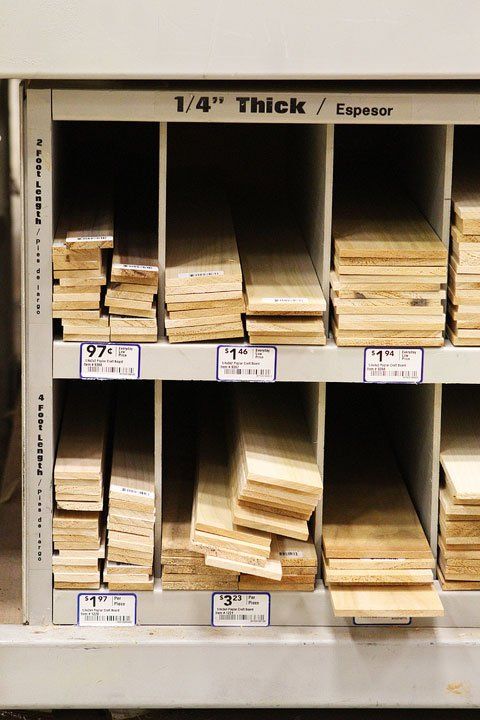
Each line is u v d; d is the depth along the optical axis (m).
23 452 1.88
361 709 2.05
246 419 2.11
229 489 2.01
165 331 1.88
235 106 1.74
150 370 1.83
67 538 1.91
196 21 1.63
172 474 2.24
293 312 1.81
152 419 2.32
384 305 1.82
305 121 1.75
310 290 1.88
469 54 1.64
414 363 1.84
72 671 1.90
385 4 1.63
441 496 1.96
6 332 3.19
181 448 2.38
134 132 2.53
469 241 1.81
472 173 2.07
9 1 1.60
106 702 1.92
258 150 2.57
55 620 1.95
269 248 2.13
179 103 1.73
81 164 2.49
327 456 2.33
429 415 1.98
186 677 1.91
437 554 2.00
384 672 1.92
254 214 2.40
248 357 1.83
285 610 1.94
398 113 1.75
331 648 1.90
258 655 1.90
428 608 1.86
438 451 1.95
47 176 1.76
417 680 1.92
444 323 1.83
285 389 2.33
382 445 2.40
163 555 1.92
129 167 2.55
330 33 1.64
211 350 1.82
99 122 2.51
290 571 1.92
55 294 1.80
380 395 2.63
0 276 3.15
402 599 1.88
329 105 1.75
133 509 1.91
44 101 1.72
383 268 1.81
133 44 1.63
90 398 2.25
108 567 1.92
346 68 1.65
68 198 2.10
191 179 2.54
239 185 2.59
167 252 1.96
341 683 1.92
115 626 1.95
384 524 2.02
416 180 2.14
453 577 1.94
